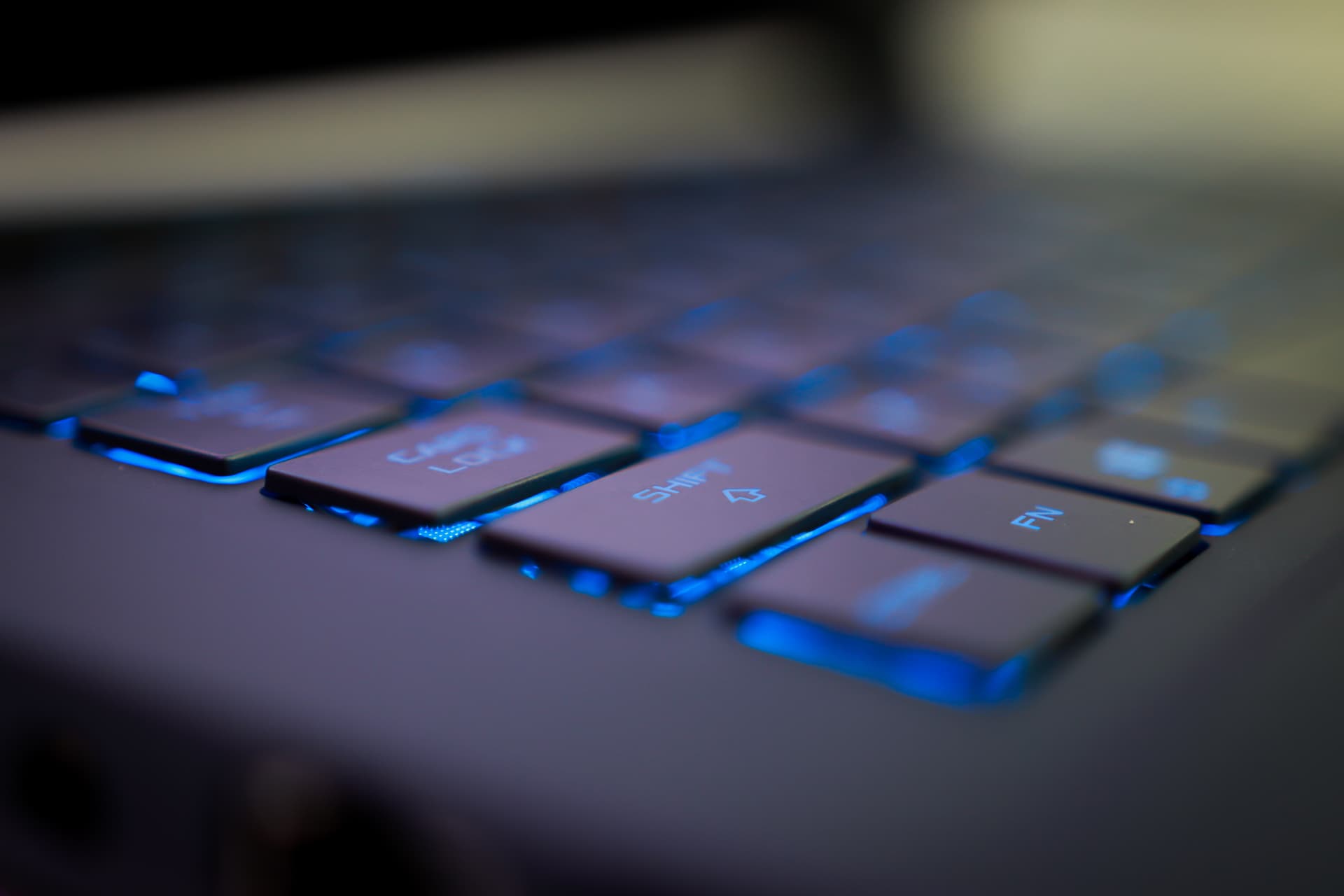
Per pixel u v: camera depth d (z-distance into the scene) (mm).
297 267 266
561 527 161
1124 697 144
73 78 263
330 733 140
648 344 227
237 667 144
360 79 324
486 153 382
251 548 159
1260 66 546
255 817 141
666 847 133
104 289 237
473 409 201
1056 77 563
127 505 167
